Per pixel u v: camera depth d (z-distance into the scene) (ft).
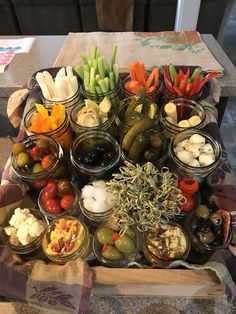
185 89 1.94
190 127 1.73
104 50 2.69
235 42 5.93
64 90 1.90
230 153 4.10
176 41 2.75
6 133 3.22
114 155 1.57
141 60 2.54
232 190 1.59
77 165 1.57
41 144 1.66
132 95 1.91
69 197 1.56
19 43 2.95
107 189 1.45
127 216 1.29
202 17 4.99
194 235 1.40
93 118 1.74
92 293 1.46
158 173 1.35
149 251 1.37
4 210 1.59
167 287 1.34
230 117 4.50
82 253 1.41
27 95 2.18
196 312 1.41
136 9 5.00
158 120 1.75
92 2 4.98
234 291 1.27
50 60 2.71
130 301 1.46
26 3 5.05
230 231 1.40
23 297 1.34
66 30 5.52
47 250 1.40
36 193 1.76
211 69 2.39
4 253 1.41
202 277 1.29
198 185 1.52
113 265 1.38
